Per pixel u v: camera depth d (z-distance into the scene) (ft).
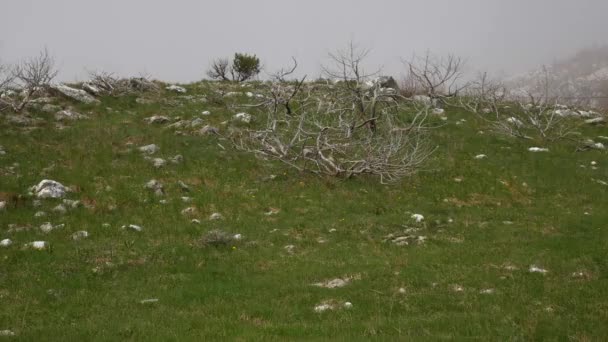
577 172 73.87
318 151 69.10
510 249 47.11
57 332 30.22
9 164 62.80
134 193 58.65
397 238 50.98
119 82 103.19
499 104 112.37
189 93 106.22
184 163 69.82
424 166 73.51
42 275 39.50
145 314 33.91
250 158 73.97
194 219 53.98
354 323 32.01
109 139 74.54
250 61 127.95
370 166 67.72
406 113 97.25
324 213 57.67
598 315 32.60
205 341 29.17
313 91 106.52
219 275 41.50
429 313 33.94
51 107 84.38
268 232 51.85
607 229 52.80
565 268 41.91
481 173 72.08
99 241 46.91
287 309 34.88
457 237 51.78
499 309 33.94
